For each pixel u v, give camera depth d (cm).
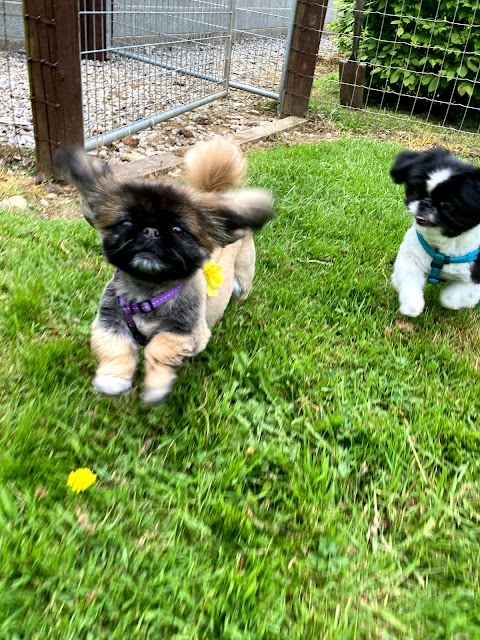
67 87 122
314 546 56
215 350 82
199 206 61
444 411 77
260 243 116
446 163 93
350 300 102
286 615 49
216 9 221
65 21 116
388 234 127
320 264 113
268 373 78
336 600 51
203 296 70
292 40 204
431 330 97
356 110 236
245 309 94
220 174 75
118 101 185
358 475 64
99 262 99
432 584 54
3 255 92
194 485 60
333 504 60
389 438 69
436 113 253
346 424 71
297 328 91
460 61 224
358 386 80
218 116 206
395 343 92
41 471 57
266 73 271
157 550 52
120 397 69
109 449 62
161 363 64
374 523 59
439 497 62
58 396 67
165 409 70
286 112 216
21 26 236
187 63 224
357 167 163
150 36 223
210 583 50
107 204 61
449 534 59
